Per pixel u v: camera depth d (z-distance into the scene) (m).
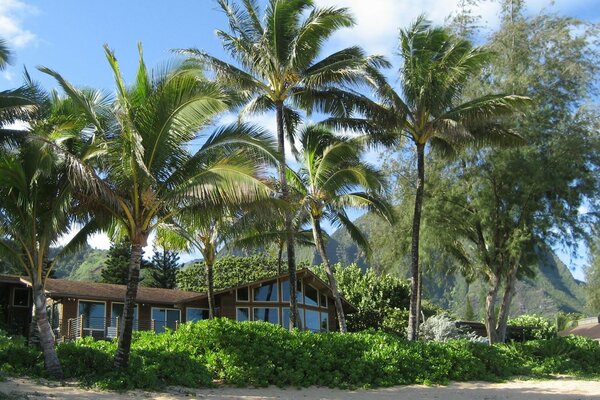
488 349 22.72
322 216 26.81
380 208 25.58
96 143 14.86
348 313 39.56
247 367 17.11
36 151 14.30
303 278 35.34
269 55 21.62
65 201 14.18
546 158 26.86
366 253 28.30
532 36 27.81
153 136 14.66
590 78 26.98
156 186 15.05
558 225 27.52
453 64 22.67
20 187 14.45
